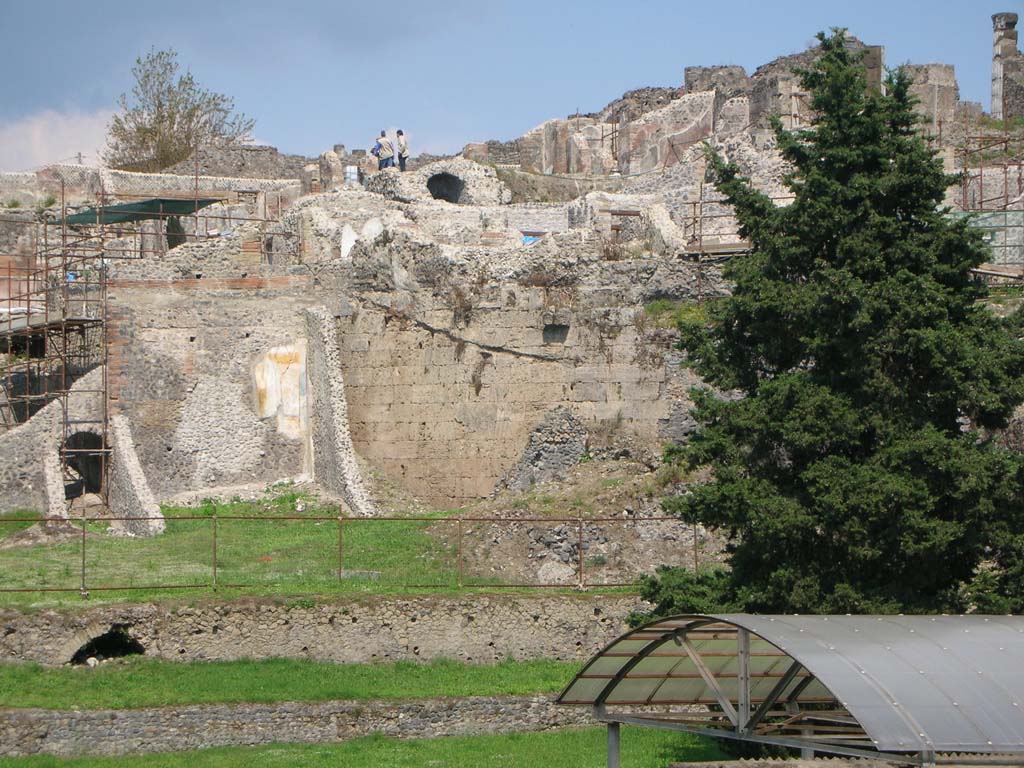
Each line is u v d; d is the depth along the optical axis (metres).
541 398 49.22
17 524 44.91
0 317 55.16
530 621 38.16
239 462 50.38
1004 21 77.06
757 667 26.02
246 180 68.56
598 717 26.53
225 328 50.81
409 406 50.41
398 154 71.12
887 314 32.56
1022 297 48.16
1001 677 21.08
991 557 32.41
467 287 50.00
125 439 47.84
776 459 33.62
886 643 21.95
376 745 33.34
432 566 40.78
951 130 67.31
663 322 48.81
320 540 43.16
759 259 34.94
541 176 67.56
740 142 61.06
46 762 31.61
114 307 49.53
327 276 51.84
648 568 40.69
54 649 35.25
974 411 33.06
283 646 36.81
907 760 21.61
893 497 31.02
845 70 34.88
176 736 32.94
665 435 48.03
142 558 41.25
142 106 79.88
